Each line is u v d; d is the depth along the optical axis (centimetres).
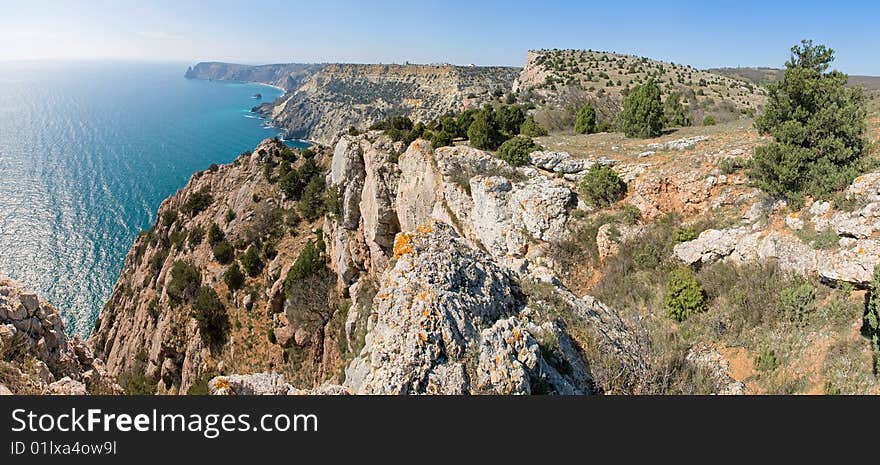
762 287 1786
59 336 1202
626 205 2477
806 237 1755
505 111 4369
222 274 4734
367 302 3288
